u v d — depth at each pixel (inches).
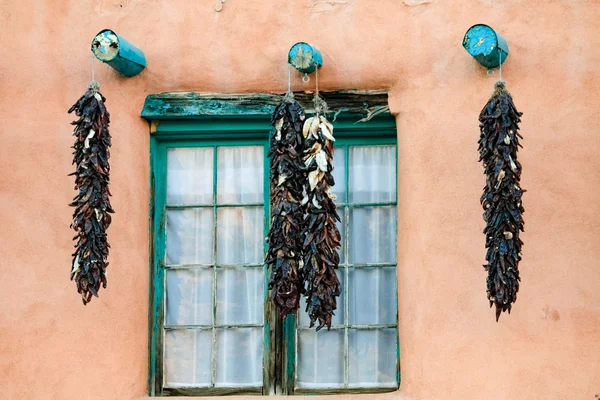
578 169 300.5
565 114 303.0
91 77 319.6
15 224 315.6
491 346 297.4
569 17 306.3
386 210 317.1
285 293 280.2
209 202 321.1
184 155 322.3
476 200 303.0
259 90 315.6
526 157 302.5
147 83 318.0
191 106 316.2
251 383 314.2
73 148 309.4
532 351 295.7
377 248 316.2
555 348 295.0
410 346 302.8
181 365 316.2
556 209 299.6
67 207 315.9
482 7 309.7
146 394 313.1
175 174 322.0
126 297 311.3
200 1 319.3
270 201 317.1
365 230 316.8
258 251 319.0
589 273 296.5
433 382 299.0
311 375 312.3
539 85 304.8
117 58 306.3
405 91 310.7
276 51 315.9
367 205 317.4
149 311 316.5
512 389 295.0
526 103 304.5
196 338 317.1
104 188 287.4
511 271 274.8
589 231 297.7
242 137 321.1
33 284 313.1
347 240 316.5
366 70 312.2
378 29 313.3
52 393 309.0
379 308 313.9
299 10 316.5
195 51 317.7
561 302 296.2
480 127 283.7
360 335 313.3
